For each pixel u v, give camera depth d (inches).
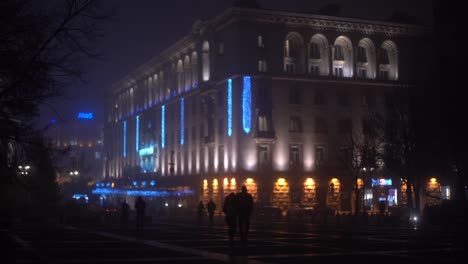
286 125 3238.2
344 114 3356.3
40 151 832.3
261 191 3129.9
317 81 3312.0
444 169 2287.2
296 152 3255.4
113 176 5639.8
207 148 3570.4
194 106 3823.8
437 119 2299.5
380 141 2657.5
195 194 3614.7
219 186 3319.4
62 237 1245.7
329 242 1089.4
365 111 3390.7
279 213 2893.7
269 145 3206.2
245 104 3169.3
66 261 727.1
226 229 1635.1
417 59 3585.1
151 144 4591.5
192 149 3836.1
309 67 3346.5
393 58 3550.7
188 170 3878.0
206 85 3503.9
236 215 939.3
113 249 918.4
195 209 3245.6
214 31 3467.0
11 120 784.3
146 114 4707.2
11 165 824.3
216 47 3449.8
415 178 2549.2
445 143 2226.9
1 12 682.8
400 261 735.7
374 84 3425.2
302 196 3196.4
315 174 3238.2
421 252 869.8
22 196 2003.0
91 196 4613.7
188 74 3978.8
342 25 3410.4
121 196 4990.2
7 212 1547.7
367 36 3486.7
